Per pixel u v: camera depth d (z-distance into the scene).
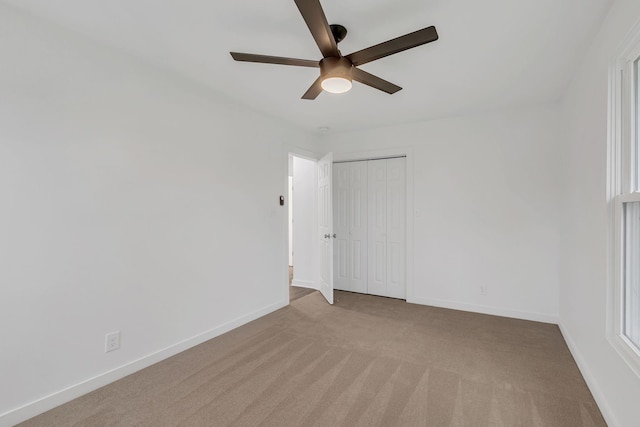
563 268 2.97
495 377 2.16
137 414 1.79
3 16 1.69
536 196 3.29
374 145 4.17
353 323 3.22
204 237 2.80
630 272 1.61
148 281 2.36
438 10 1.73
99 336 2.08
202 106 2.78
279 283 3.74
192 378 2.17
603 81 1.83
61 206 1.90
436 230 3.79
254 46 2.13
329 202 3.93
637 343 1.52
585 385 2.06
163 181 2.47
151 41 2.07
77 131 1.97
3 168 1.69
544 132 3.24
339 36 1.90
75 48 1.96
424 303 3.87
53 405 1.85
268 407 1.85
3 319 1.69
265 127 3.53
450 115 3.62
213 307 2.88
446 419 1.73
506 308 3.43
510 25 1.88
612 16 1.69
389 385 2.07
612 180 1.73
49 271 1.85
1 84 1.68
